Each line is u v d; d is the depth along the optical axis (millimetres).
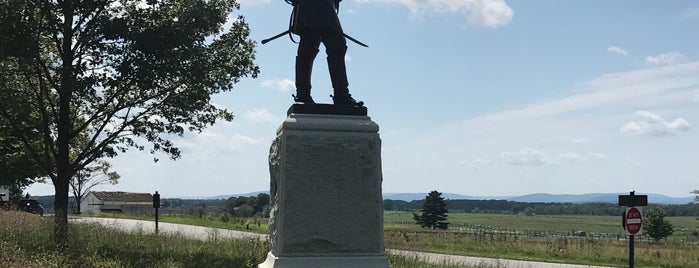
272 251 6941
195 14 16484
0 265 11539
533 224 121188
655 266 22250
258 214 64500
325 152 6602
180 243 17641
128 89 17406
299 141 6559
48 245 14469
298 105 6730
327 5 7145
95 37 15977
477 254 23719
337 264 6473
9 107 17391
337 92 7051
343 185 6613
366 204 6648
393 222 98562
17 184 22844
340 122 6703
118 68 15805
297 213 6484
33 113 18938
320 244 6504
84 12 16203
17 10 15078
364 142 6707
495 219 154125
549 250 25859
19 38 15141
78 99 17781
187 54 16250
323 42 7223
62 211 16781
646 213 55594
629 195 16844
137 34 15547
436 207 85250
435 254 21953
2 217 17969
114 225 24031
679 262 23094
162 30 15875
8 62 17484
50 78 16781
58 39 16984
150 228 28391
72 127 18344
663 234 53344
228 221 40594
